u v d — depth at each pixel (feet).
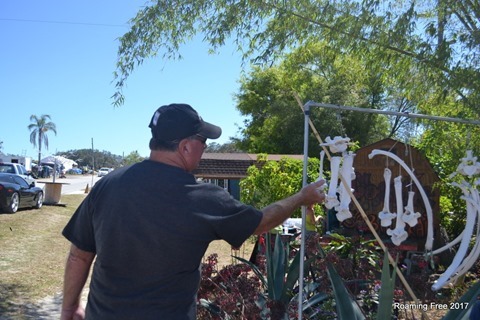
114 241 6.85
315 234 15.12
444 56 14.03
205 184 7.22
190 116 7.38
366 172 27.02
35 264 28.27
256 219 7.27
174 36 19.44
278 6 16.83
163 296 6.73
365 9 15.29
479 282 9.21
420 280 13.52
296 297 13.09
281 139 86.99
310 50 19.03
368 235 24.02
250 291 13.10
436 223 25.45
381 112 9.59
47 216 50.62
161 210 6.78
